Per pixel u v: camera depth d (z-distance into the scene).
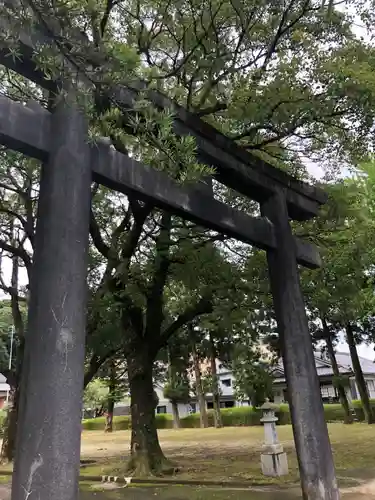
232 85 6.75
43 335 2.36
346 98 6.34
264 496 7.31
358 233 8.62
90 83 2.62
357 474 8.94
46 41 2.41
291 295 4.29
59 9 2.17
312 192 5.13
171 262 9.73
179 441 19.11
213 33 6.54
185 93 7.46
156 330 10.88
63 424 2.22
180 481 8.94
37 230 2.65
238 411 30.91
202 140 3.96
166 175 3.45
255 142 7.60
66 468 2.16
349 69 6.11
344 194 7.09
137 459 9.91
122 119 2.88
